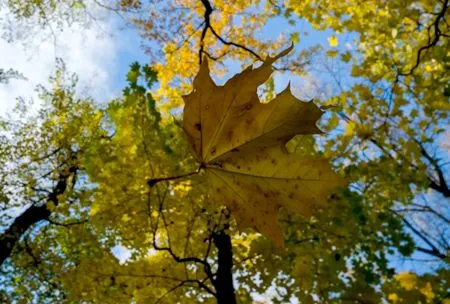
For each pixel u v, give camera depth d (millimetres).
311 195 833
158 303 4578
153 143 4074
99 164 4090
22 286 7648
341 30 5930
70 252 7055
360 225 4605
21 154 8359
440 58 5141
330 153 5223
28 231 8414
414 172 5344
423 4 5484
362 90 5637
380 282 4406
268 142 846
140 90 3750
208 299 4789
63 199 5883
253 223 882
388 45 5797
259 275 4613
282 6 6773
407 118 5562
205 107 857
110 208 4246
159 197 3986
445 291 4160
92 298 4578
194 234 4789
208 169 904
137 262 4598
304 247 4668
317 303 4242
